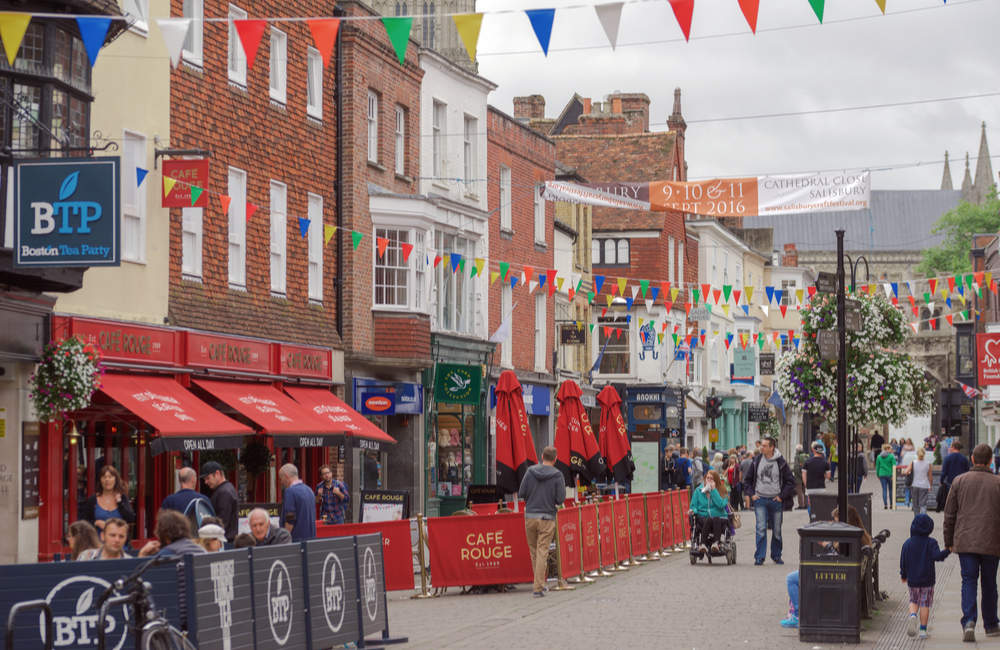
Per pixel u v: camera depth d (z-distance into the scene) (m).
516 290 46.72
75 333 22.20
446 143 40.59
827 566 16.33
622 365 64.69
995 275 73.00
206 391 26.69
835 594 16.27
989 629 16.97
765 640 16.45
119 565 12.12
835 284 20.34
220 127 28.23
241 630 12.95
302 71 32.34
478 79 42.66
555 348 51.19
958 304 131.50
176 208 26.25
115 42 24.12
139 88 24.98
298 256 32.00
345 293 34.25
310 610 14.55
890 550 29.66
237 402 26.88
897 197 177.62
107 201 18.86
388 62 36.44
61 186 18.86
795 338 45.50
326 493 27.47
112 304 23.88
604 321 65.31
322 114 33.50
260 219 30.06
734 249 84.31
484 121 43.41
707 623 18.03
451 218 39.66
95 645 12.00
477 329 42.12
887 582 23.77
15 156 19.33
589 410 56.84
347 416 31.20
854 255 169.62
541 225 49.62
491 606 20.70
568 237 54.12
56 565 12.05
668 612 19.27
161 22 14.00
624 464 32.16
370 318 35.22
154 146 25.48
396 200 35.44
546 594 22.11
